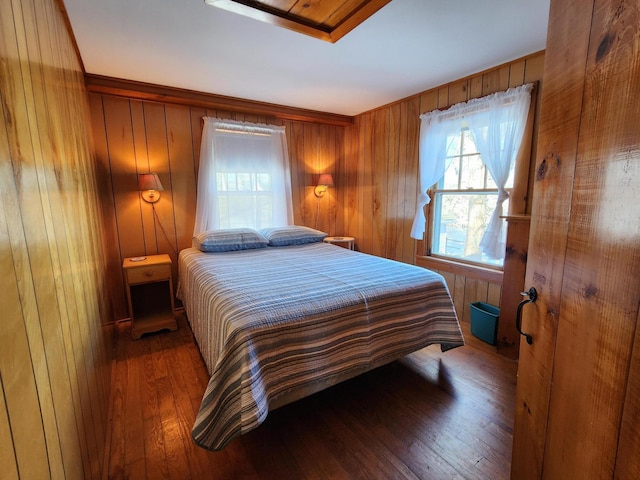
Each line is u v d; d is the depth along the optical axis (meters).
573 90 0.76
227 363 1.40
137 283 2.73
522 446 1.03
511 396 1.93
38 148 0.94
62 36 1.65
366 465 1.44
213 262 2.57
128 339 2.71
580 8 0.73
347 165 4.34
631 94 0.54
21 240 0.72
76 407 1.09
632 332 0.53
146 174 2.89
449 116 2.91
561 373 0.79
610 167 0.60
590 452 0.65
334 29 2.00
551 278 0.85
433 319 2.11
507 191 2.56
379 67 2.59
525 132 2.40
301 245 3.43
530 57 2.36
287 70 2.64
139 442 1.57
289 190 3.85
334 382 1.68
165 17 1.83
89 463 1.21
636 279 0.52
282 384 1.50
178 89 3.07
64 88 1.55
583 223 0.70
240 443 1.57
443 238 3.23
